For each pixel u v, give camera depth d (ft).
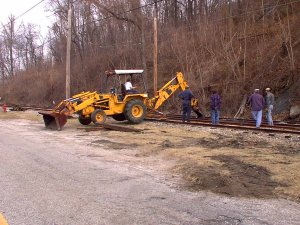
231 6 105.50
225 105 76.33
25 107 118.52
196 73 90.02
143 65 100.73
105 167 30.30
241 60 82.99
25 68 208.44
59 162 32.12
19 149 38.73
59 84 147.74
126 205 20.85
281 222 18.42
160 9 125.70
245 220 18.66
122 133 50.80
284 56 74.95
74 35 148.36
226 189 23.81
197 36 101.45
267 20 89.86
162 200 21.81
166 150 36.99
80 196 22.43
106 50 133.28
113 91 64.34
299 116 61.87
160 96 70.49
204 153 35.06
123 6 110.11
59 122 56.85
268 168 28.81
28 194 22.72
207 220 18.62
